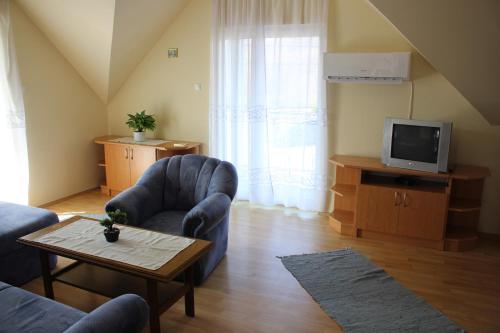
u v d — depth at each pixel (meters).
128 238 2.50
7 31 3.88
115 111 5.37
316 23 4.11
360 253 3.53
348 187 4.17
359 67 3.77
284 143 4.51
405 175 4.01
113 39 4.24
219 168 3.34
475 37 2.78
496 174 3.85
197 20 4.70
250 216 4.38
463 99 3.83
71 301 2.69
